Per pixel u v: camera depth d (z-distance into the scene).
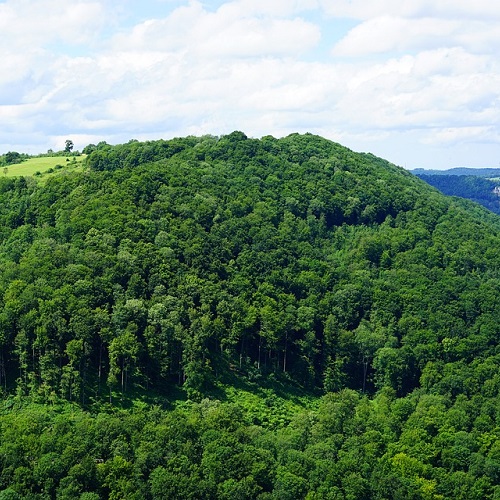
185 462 127.94
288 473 131.75
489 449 150.62
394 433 155.50
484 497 139.38
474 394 174.00
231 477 128.12
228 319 181.62
